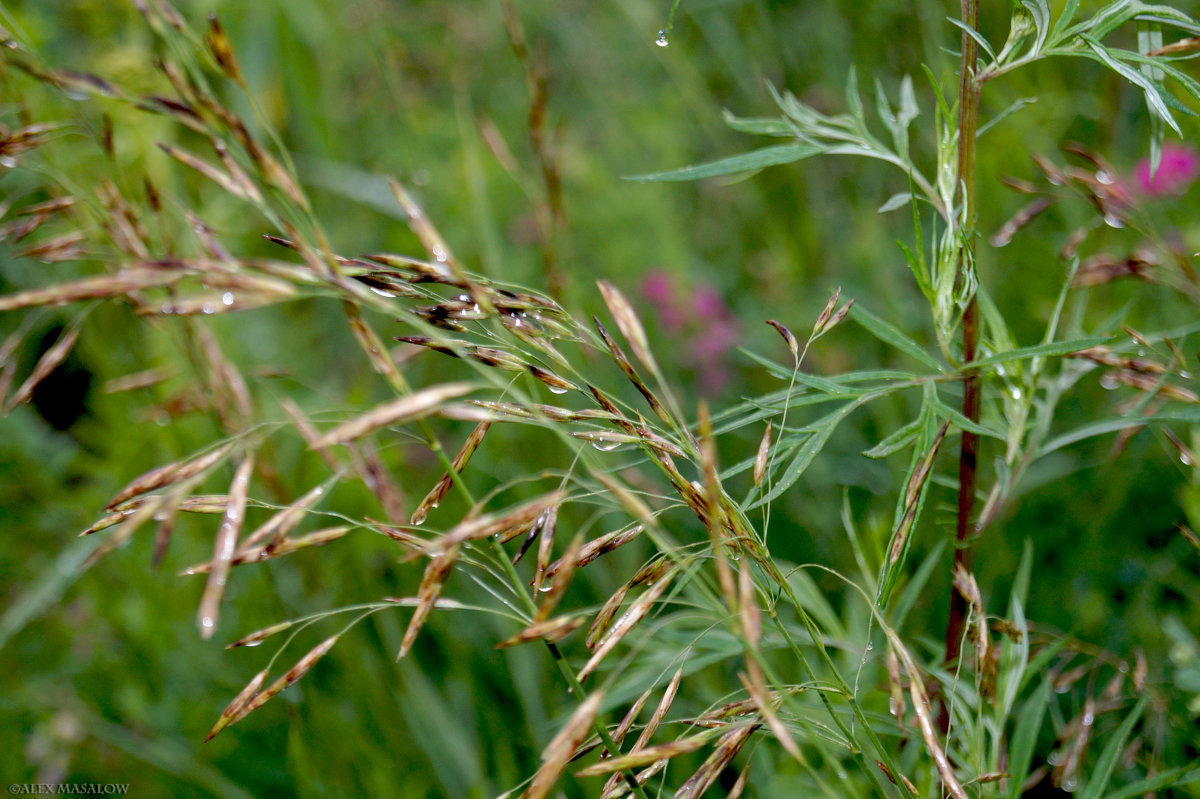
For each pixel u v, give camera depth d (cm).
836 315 43
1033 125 69
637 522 40
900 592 51
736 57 95
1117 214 47
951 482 46
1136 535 61
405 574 67
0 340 76
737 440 80
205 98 38
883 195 84
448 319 40
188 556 66
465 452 40
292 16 92
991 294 67
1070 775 45
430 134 96
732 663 59
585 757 55
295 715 58
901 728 40
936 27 68
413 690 61
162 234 48
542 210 65
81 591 70
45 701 66
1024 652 45
